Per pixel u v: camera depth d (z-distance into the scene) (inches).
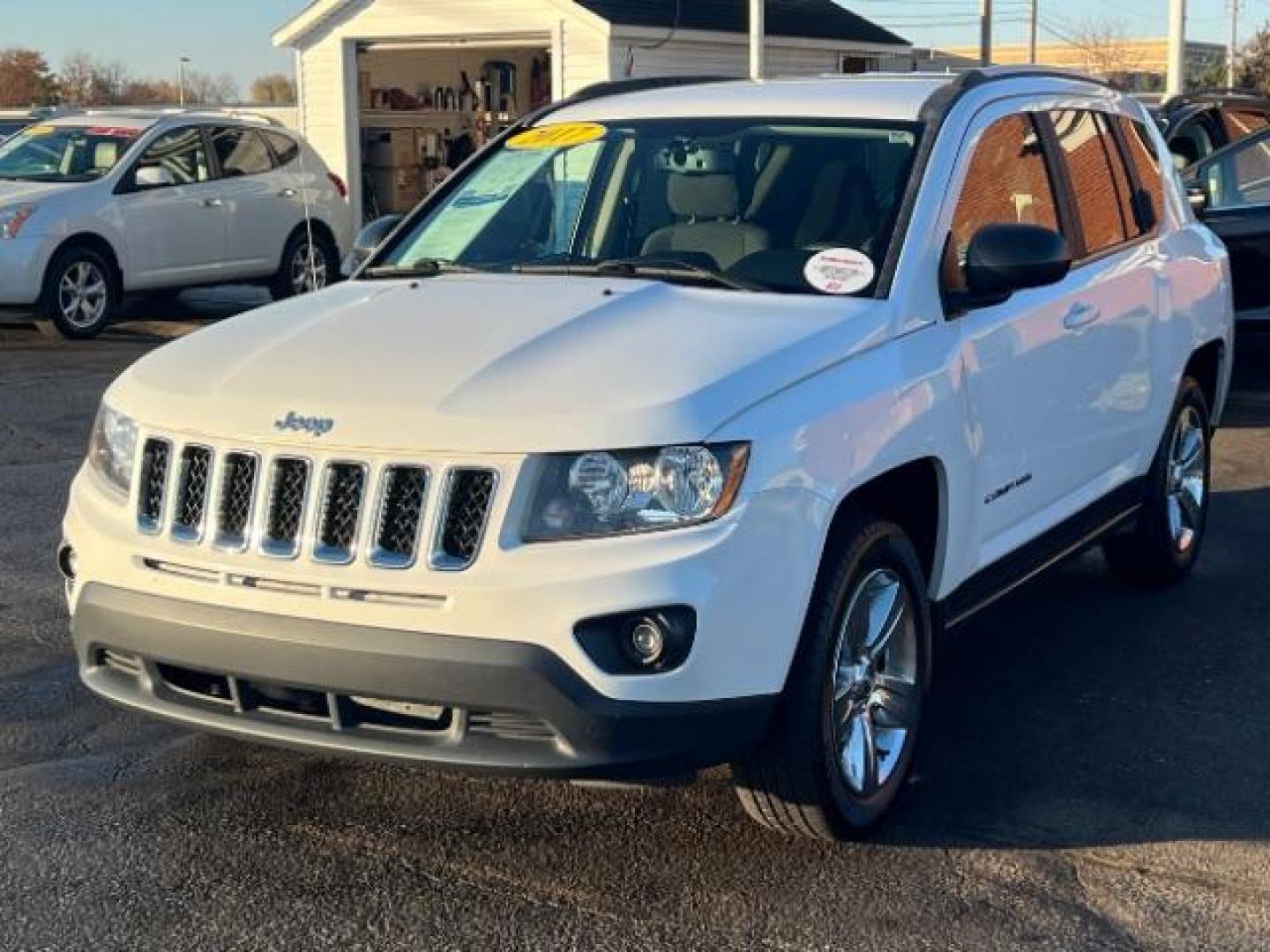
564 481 149.6
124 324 622.2
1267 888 164.6
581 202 217.2
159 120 612.4
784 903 161.2
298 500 156.6
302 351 171.2
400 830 177.5
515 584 147.7
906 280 183.2
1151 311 244.5
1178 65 830.5
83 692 219.6
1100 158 241.6
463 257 216.1
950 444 183.6
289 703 160.6
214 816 180.7
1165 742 204.8
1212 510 328.5
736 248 197.9
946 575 190.1
